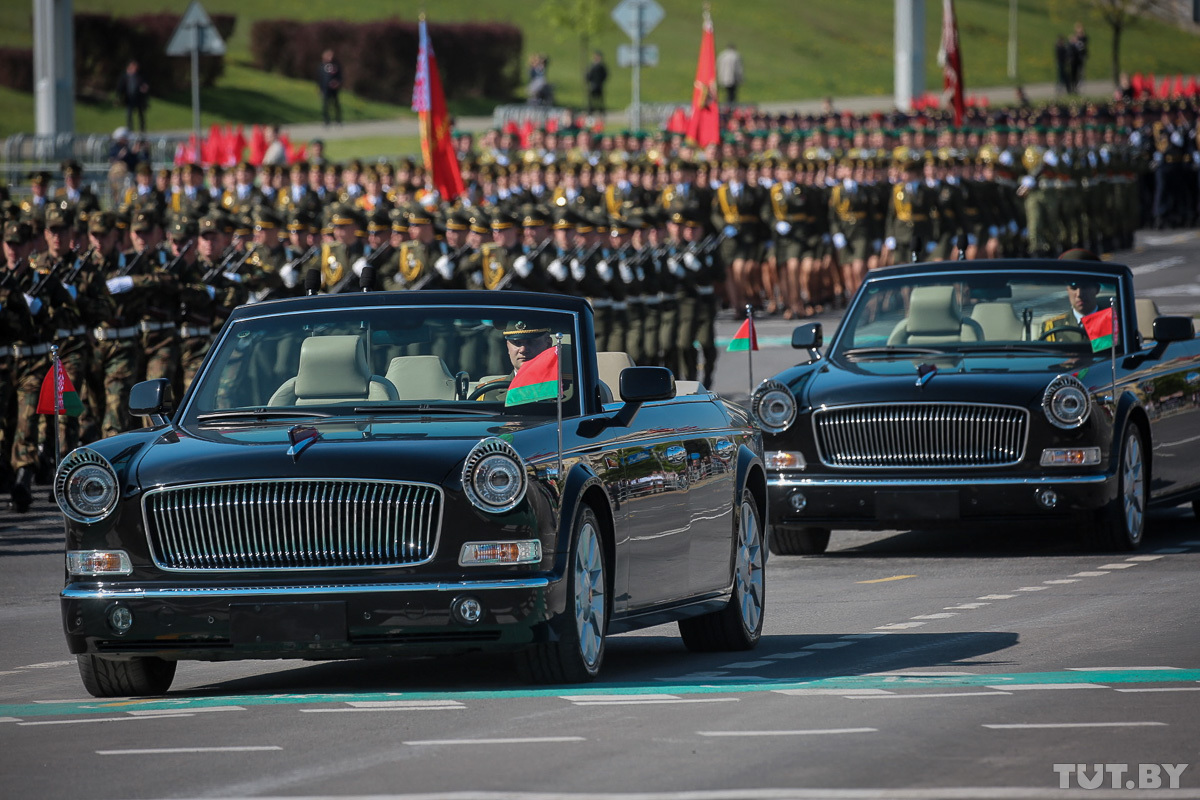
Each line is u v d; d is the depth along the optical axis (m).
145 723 21.12
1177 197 123.50
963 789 17.02
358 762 18.55
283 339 24.84
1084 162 102.06
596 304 58.72
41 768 18.70
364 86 179.50
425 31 62.22
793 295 83.38
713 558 26.22
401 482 21.70
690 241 64.06
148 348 47.81
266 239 53.69
